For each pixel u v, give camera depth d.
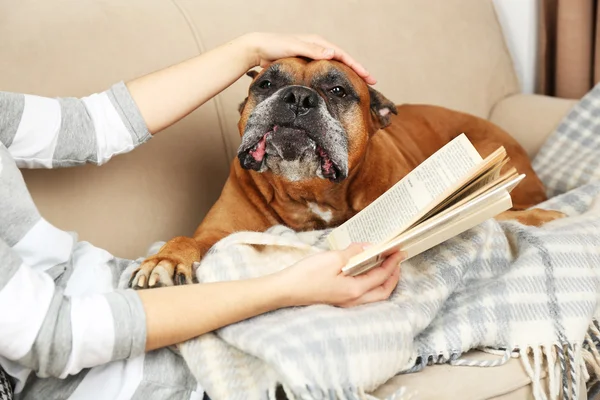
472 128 2.29
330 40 2.22
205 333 1.22
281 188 1.72
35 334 1.06
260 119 1.53
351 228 1.51
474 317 1.38
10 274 1.06
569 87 2.72
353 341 1.18
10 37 1.67
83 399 1.19
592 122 2.24
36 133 1.41
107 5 1.83
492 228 1.56
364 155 1.76
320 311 1.22
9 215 1.22
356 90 1.65
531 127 2.48
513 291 1.41
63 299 1.12
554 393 1.35
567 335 1.38
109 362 1.20
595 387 1.56
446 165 1.41
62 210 1.63
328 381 1.13
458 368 1.35
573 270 1.46
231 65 1.62
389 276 1.33
